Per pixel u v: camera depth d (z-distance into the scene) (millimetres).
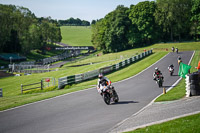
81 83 28297
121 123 9086
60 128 9227
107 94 13141
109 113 11094
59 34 148250
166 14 88250
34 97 18797
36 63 83438
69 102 14984
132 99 14562
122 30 86688
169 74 27734
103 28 96812
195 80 12703
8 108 14344
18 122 10719
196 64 34781
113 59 64688
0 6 92500
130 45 94438
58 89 26016
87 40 177250
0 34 90062
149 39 93938
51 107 13727
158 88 18578
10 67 66000
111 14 94562
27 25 105000
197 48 68625
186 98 12359
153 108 11070
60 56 107125
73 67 58469
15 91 32812
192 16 82625
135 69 36250
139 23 85500
